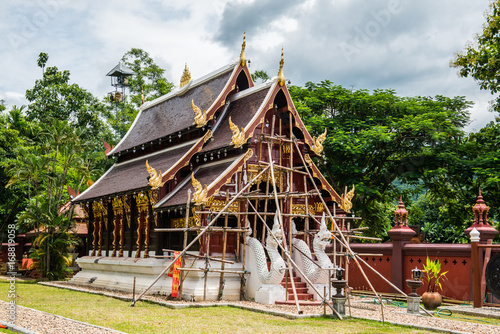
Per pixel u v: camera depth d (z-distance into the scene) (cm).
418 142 3375
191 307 1593
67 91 5481
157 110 2766
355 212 3478
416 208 4328
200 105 2306
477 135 3338
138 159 2611
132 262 2102
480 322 1459
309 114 3381
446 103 3556
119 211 2370
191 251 1909
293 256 2022
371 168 3547
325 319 1413
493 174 2914
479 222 1939
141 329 1187
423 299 1762
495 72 2970
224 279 1848
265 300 1762
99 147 5303
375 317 1484
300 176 2141
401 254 2131
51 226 2923
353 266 2345
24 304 1658
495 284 1667
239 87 2344
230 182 1914
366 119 3431
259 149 2011
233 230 1814
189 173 2148
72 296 1930
